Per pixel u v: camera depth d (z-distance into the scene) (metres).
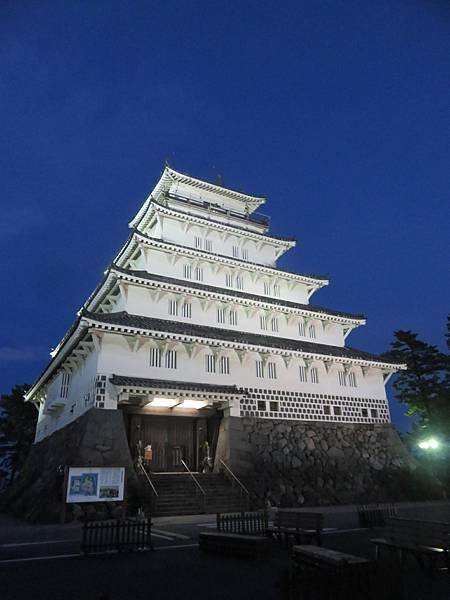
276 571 9.86
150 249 32.50
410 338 42.34
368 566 7.50
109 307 33.69
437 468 36.38
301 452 29.66
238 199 41.78
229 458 26.91
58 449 28.14
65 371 32.56
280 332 34.84
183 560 11.10
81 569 10.20
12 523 20.53
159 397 25.66
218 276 35.06
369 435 33.47
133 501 21.69
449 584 8.86
